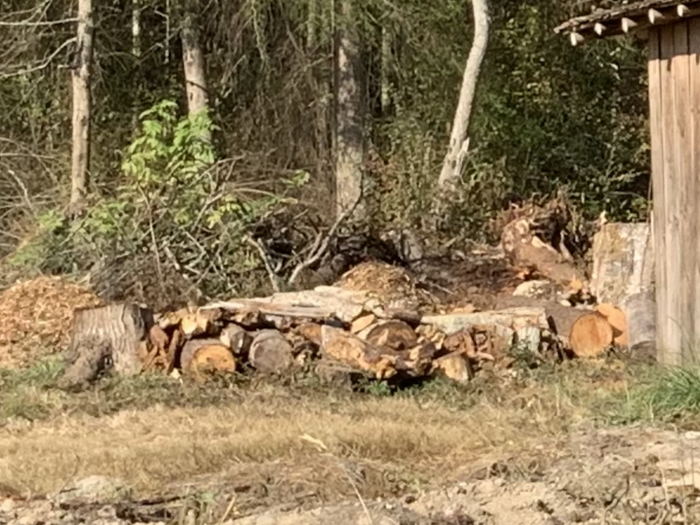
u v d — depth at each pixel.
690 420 8.25
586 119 25.30
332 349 11.91
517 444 8.11
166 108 18.95
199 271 15.79
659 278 10.62
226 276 15.84
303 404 10.68
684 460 6.55
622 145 25.23
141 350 12.09
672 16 9.91
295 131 24.25
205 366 11.86
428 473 7.41
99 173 22.66
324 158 23.62
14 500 6.85
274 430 9.01
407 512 5.79
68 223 17.16
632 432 7.69
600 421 8.45
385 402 10.78
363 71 23.31
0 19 23.16
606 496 5.76
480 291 16.25
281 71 24.19
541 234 17.03
